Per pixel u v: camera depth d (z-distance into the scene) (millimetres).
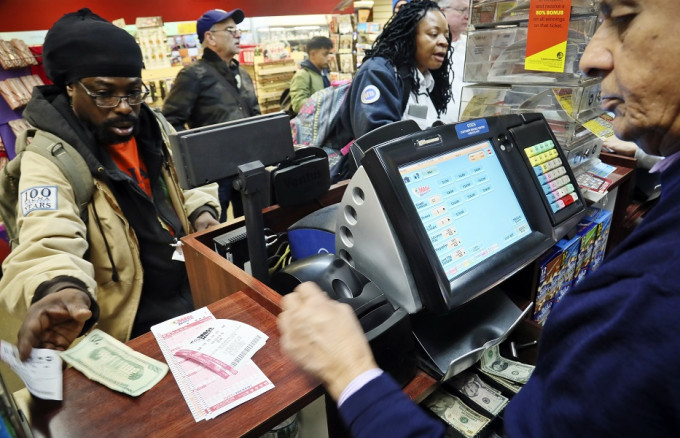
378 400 546
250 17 4785
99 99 1298
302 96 4148
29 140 1339
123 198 1388
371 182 793
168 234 1483
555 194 1084
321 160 1308
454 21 2232
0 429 463
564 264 1371
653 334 387
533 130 1115
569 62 1443
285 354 740
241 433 598
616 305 427
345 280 841
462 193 893
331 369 585
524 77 1591
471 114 1808
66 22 1280
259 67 4535
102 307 1370
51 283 975
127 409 641
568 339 481
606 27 509
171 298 1525
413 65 2113
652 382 386
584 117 1530
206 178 807
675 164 445
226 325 813
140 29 3736
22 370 661
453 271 819
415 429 521
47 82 2984
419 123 2213
